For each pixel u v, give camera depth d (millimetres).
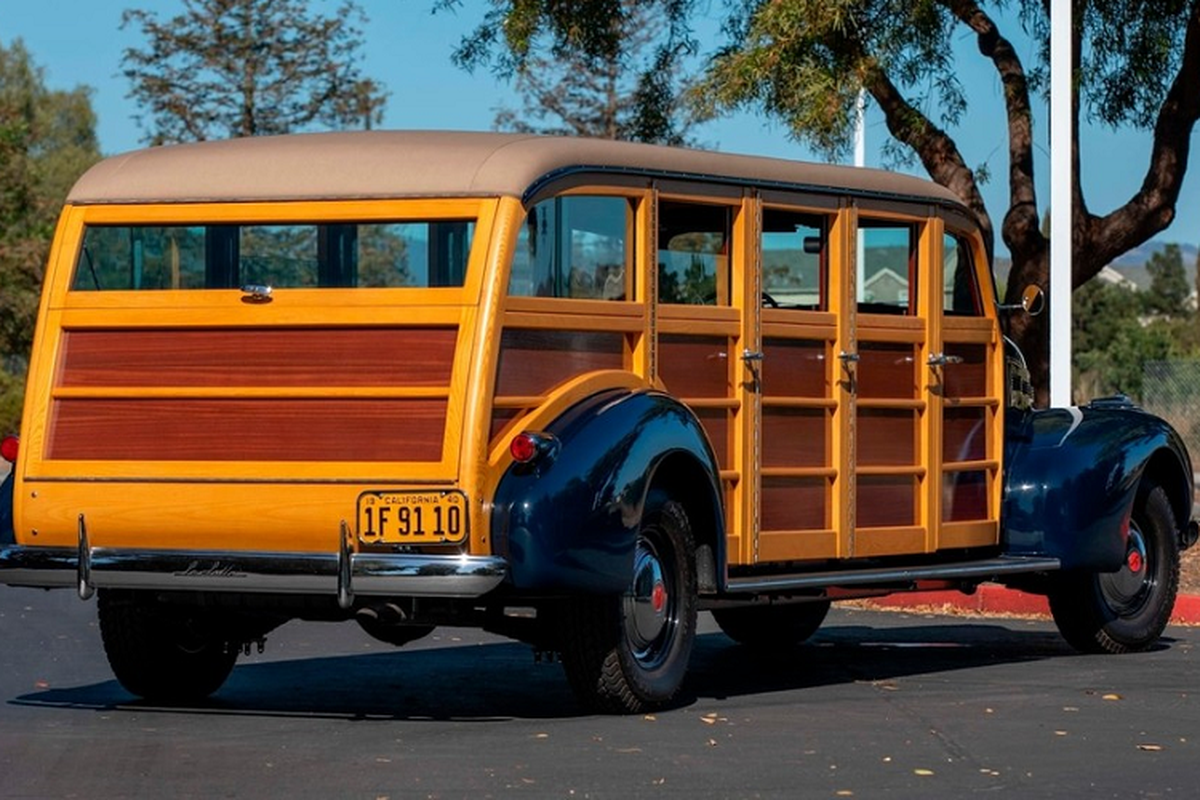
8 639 13180
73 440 9719
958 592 15617
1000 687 11047
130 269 9812
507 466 9180
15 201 65062
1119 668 12039
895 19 18031
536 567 9062
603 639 9570
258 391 9422
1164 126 18047
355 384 9289
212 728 9430
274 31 57719
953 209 12016
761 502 10648
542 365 9445
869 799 7707
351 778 8062
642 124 20797
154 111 56969
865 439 11336
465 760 8484
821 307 11117
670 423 9703
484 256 9203
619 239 9930
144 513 9508
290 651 12633
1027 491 12445
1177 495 13359
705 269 10430
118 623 10172
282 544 9328
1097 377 52469
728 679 11445
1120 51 19078
